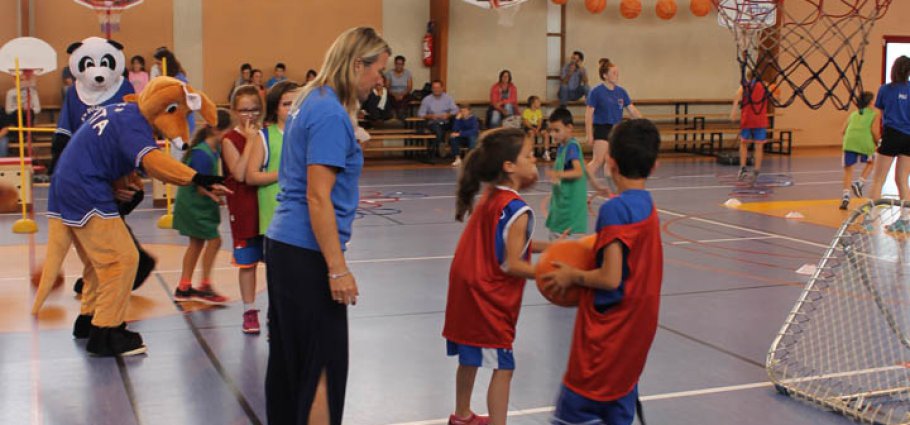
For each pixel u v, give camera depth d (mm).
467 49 20328
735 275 7883
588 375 3502
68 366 5273
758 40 11938
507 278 3996
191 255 6816
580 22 21016
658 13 20969
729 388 4898
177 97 5594
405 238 9828
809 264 8320
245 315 5965
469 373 4133
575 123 20906
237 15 18656
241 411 4535
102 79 6504
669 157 20891
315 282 3439
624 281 3461
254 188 5812
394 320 6324
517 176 4031
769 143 22312
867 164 13461
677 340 5824
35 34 17188
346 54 3432
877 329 5945
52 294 7105
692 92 22125
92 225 5371
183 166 5363
